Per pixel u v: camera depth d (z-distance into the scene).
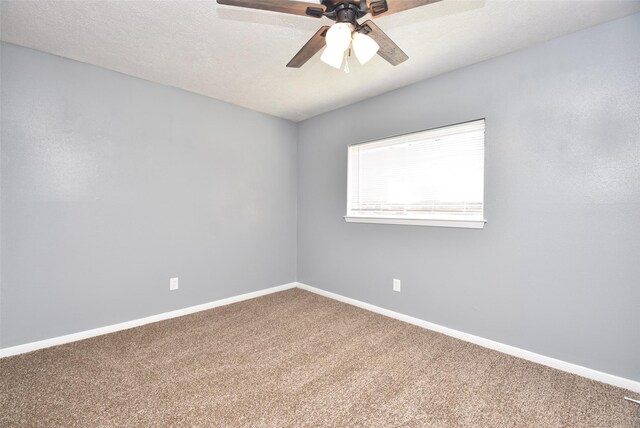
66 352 2.20
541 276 2.08
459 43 2.07
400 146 2.92
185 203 2.99
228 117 3.31
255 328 2.68
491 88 2.28
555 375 1.94
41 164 2.23
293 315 3.00
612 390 1.78
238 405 1.64
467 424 1.50
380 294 3.06
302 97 3.12
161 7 1.72
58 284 2.31
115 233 2.57
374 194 3.15
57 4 1.69
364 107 3.18
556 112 2.00
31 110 2.18
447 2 1.66
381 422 1.52
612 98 1.82
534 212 2.10
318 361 2.11
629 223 1.78
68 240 2.35
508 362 2.10
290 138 3.96
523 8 1.71
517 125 2.16
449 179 2.57
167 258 2.88
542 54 2.06
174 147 2.91
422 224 2.68
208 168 3.16
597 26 1.86
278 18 1.82
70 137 2.34
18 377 1.87
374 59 2.30
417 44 2.09
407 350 2.28
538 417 1.55
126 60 2.36
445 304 2.57
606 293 1.85
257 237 3.61
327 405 1.65
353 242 3.32
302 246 3.98
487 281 2.32
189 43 2.11
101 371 1.96
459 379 1.89
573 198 1.95
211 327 2.69
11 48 2.11
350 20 1.36
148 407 1.61
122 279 2.62
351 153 3.39
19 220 2.15
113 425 1.48
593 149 1.88
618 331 1.82
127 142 2.62
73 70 2.35
